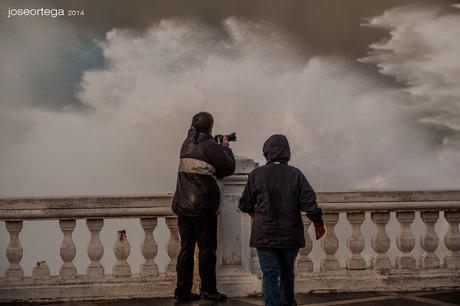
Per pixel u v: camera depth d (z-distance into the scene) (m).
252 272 7.11
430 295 6.93
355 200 7.16
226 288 6.85
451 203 7.28
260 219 5.64
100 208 6.95
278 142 5.77
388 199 7.20
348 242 7.28
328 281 7.12
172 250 7.06
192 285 7.00
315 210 5.59
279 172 5.68
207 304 6.53
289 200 5.62
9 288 6.81
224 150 6.57
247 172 6.97
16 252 6.92
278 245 5.57
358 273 7.21
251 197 5.73
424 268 7.37
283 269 5.75
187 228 6.59
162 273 7.12
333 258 7.26
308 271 7.21
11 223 6.92
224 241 6.93
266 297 5.63
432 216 7.38
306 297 6.88
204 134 6.61
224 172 6.55
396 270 7.29
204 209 6.42
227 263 6.94
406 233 7.34
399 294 7.01
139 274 7.07
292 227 5.61
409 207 7.23
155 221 7.05
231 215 6.95
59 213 6.89
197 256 7.04
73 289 6.87
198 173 6.46
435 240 7.38
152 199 6.99
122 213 6.96
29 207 6.86
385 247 7.25
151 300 6.82
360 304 6.52
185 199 6.45
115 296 6.91
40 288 6.83
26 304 6.77
